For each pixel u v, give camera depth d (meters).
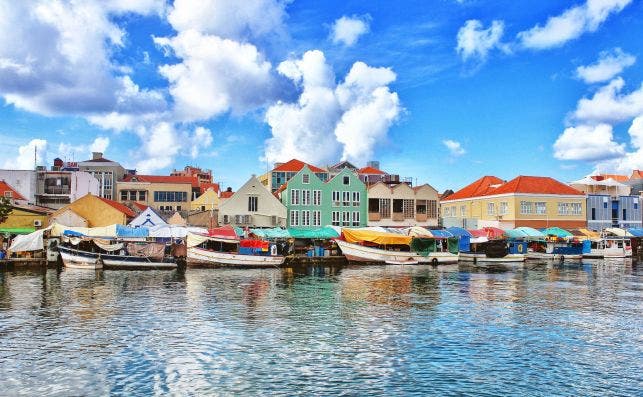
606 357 25.16
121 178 124.44
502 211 97.56
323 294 43.56
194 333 29.31
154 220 73.25
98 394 20.31
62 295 42.03
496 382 21.73
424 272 63.28
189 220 83.88
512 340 28.12
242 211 83.56
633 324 32.16
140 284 49.38
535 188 95.94
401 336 28.89
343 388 21.00
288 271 63.66
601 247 90.00
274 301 39.88
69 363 23.83
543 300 40.94
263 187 84.69
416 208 91.25
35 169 97.38
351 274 60.44
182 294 43.09
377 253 73.31
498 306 38.12
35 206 83.88
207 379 21.92
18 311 35.22
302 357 24.92
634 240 100.62
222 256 66.62
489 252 79.38
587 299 41.56
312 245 78.69
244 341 27.64
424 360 24.56
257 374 22.55
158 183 112.75
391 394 20.42
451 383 21.61
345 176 89.19
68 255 61.62
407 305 38.34
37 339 27.83
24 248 62.03
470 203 107.31
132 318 33.16
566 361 24.52
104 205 77.12
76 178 96.00
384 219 89.38
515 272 63.72
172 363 23.92
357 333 29.56
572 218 97.38
